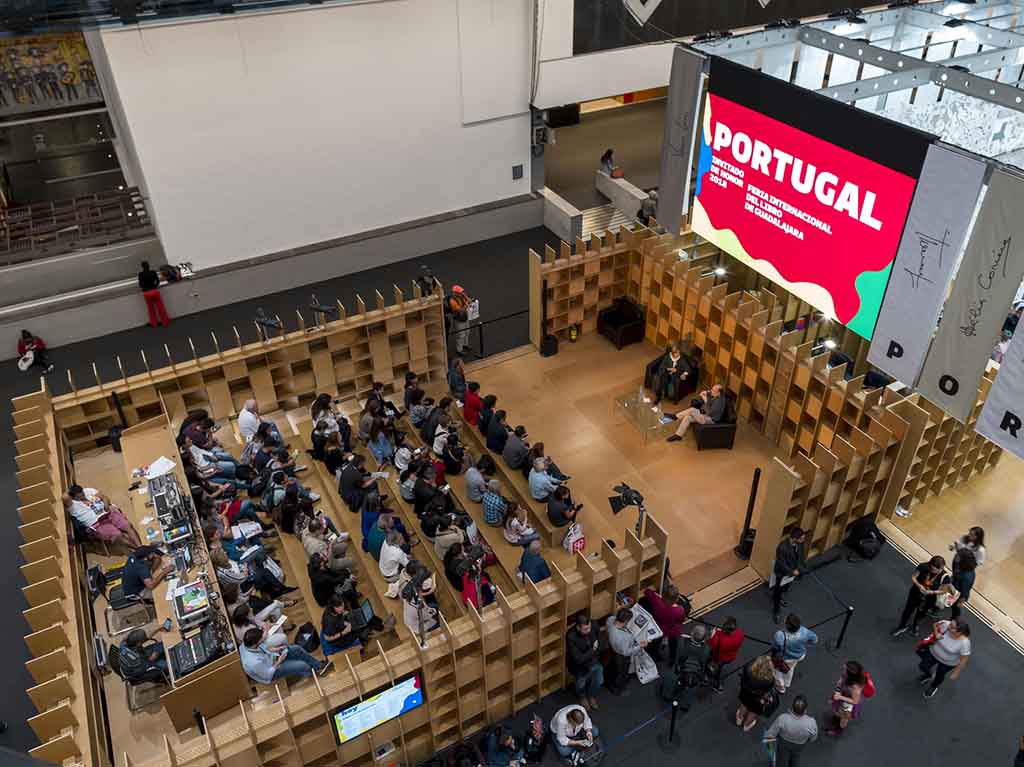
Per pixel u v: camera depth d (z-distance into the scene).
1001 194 9.66
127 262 18.41
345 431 13.99
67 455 13.68
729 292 17.25
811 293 13.23
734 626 10.24
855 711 10.30
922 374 11.51
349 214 19.56
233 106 17.02
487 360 16.95
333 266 19.62
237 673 9.85
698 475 14.02
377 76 18.12
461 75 19.02
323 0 16.70
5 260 17.59
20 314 17.17
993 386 10.55
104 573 11.69
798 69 15.07
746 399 15.03
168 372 14.16
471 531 12.02
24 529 10.84
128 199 19.53
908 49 15.31
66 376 16.78
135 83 15.90
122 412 14.03
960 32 15.16
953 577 11.06
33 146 21.48
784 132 12.59
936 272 10.82
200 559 11.12
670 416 15.01
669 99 14.71
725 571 12.31
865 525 12.33
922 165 10.56
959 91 12.34
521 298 18.95
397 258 20.34
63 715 8.76
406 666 9.30
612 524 13.10
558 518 12.18
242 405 15.04
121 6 14.86
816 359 13.22
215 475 13.07
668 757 10.03
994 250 9.94
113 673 10.74
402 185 19.81
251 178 18.00
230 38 16.27
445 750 10.30
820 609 11.67
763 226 13.70
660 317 16.55
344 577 11.06
